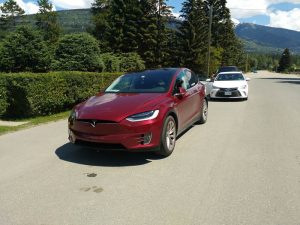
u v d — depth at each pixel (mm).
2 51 24766
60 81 11258
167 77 7090
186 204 4102
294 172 5152
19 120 10227
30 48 24812
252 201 4152
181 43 50719
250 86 28281
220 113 11172
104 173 5246
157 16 48375
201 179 4910
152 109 5715
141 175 5121
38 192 4559
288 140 7168
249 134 7793
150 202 4176
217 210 3932
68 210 4012
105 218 3795
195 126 8828
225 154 6152
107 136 5449
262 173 5125
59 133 8305
